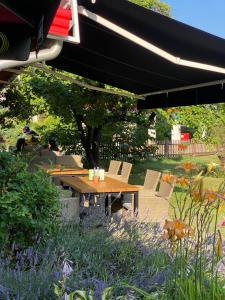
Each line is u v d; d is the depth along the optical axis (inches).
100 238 142.7
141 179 551.5
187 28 179.8
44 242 142.9
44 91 438.9
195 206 103.3
